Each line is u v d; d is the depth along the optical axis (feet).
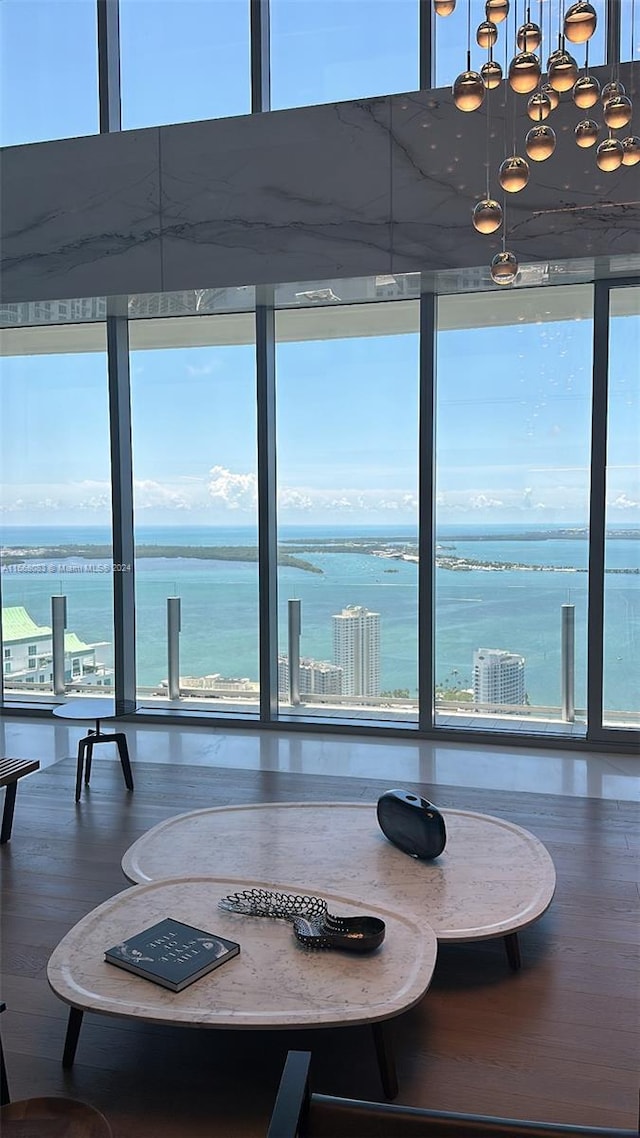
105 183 17.10
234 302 17.72
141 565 19.58
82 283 17.33
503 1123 3.78
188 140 16.58
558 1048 7.28
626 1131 3.76
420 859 9.57
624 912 9.80
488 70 7.39
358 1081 6.89
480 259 15.15
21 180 17.57
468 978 8.47
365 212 15.70
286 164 16.08
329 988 6.54
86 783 14.78
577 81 7.47
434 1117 3.84
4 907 9.99
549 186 14.71
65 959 7.03
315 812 11.25
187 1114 6.57
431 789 14.25
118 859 11.39
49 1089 6.88
